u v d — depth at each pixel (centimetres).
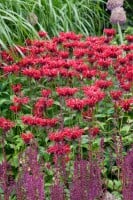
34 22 665
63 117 458
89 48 542
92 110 432
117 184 394
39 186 324
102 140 380
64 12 732
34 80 520
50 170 402
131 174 339
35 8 710
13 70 513
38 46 548
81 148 421
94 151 401
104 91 481
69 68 504
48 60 509
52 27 701
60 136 372
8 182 386
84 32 754
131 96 484
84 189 332
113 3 748
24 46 619
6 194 354
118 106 454
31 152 362
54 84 515
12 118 503
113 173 412
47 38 666
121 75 486
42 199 322
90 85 496
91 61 516
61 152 364
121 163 389
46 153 426
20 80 534
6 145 462
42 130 460
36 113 449
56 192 322
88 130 426
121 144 393
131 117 474
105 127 466
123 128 447
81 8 779
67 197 363
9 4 679
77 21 739
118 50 511
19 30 632
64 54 521
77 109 421
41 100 452
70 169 399
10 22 656
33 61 515
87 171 340
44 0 722
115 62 518
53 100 484
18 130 482
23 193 346
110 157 409
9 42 586
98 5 793
